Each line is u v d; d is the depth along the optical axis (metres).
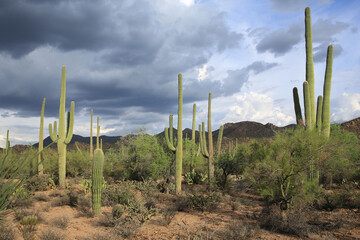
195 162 21.92
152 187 14.05
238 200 11.64
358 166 10.40
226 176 16.78
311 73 12.36
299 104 12.22
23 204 10.05
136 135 19.20
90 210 9.70
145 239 6.75
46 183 15.11
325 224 7.74
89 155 24.22
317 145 8.42
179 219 8.96
